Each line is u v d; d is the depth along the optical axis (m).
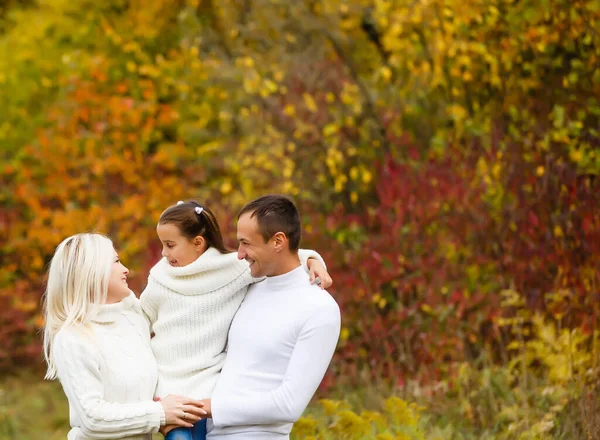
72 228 12.88
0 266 14.57
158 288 5.18
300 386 4.77
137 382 4.87
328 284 5.08
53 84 15.00
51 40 15.42
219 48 13.82
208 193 12.50
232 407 4.80
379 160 11.65
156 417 4.73
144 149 13.64
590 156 8.73
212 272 5.14
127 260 12.59
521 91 9.93
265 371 4.89
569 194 8.68
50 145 13.48
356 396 9.27
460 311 9.14
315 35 12.59
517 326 8.79
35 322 13.11
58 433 10.49
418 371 9.33
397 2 11.01
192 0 13.45
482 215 9.53
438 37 10.16
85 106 13.63
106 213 12.93
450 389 8.61
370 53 12.50
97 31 15.31
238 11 13.35
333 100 11.73
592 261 8.42
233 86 12.88
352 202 11.77
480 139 10.03
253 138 11.96
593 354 7.89
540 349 8.30
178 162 13.76
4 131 14.84
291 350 4.88
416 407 7.49
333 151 11.03
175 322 5.11
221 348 5.15
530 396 7.99
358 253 10.43
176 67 13.91
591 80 9.37
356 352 10.09
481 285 9.49
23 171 13.87
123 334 5.02
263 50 13.06
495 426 7.67
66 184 13.33
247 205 5.03
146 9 15.14
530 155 9.44
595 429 7.07
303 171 11.83
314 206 11.59
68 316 4.84
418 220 10.10
